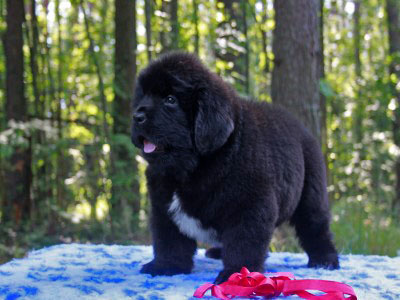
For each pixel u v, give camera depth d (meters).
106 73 4.85
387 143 5.26
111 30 5.18
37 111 4.12
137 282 1.56
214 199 1.55
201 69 1.58
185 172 1.55
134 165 3.78
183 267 1.65
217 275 1.63
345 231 2.92
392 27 5.91
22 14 3.92
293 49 2.80
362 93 5.80
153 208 1.65
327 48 6.85
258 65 4.86
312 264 1.81
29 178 3.99
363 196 4.39
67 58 4.89
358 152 5.07
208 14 4.03
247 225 1.55
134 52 3.67
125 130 3.90
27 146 3.57
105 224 3.58
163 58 1.60
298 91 2.80
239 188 1.54
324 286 1.41
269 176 1.58
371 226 3.14
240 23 4.11
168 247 1.66
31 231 3.65
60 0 4.57
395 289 1.52
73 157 4.70
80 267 1.75
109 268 1.74
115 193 3.64
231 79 3.52
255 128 1.62
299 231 1.85
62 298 1.42
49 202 3.91
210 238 1.63
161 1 3.77
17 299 1.42
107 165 3.98
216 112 1.53
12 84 3.85
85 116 5.10
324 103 3.78
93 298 1.43
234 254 1.55
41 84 4.39
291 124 1.80
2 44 4.50
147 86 1.57
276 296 1.45
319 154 1.86
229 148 1.55
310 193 1.81
